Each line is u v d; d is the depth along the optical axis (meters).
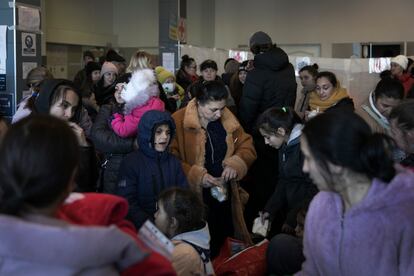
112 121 2.81
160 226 2.25
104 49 10.79
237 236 3.14
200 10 10.90
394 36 9.73
